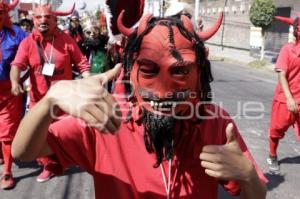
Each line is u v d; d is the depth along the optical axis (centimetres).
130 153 145
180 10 164
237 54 2359
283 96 439
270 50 2234
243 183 134
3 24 408
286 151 548
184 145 144
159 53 130
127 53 141
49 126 133
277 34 2206
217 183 149
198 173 146
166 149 140
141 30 137
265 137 600
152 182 144
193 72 134
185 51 132
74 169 463
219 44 2856
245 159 131
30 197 396
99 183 145
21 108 423
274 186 432
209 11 3081
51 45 406
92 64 610
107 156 144
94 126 117
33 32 402
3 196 397
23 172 455
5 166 414
